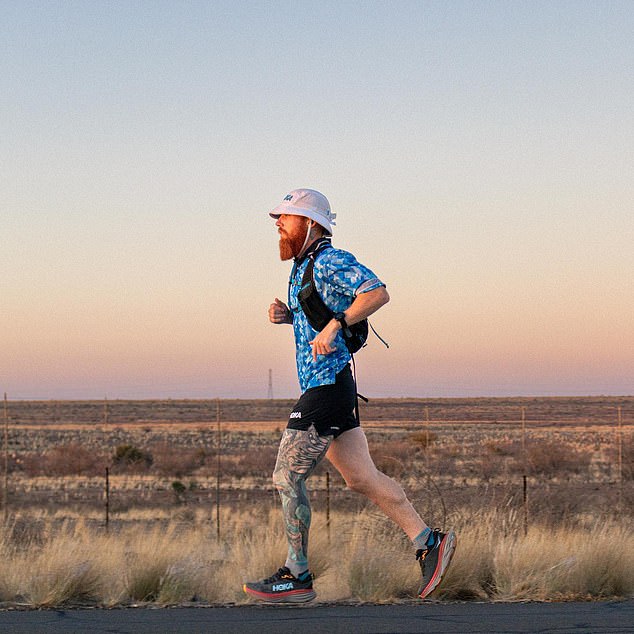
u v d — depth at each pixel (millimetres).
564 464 54938
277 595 6785
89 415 154625
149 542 10695
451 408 166250
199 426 128750
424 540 6926
